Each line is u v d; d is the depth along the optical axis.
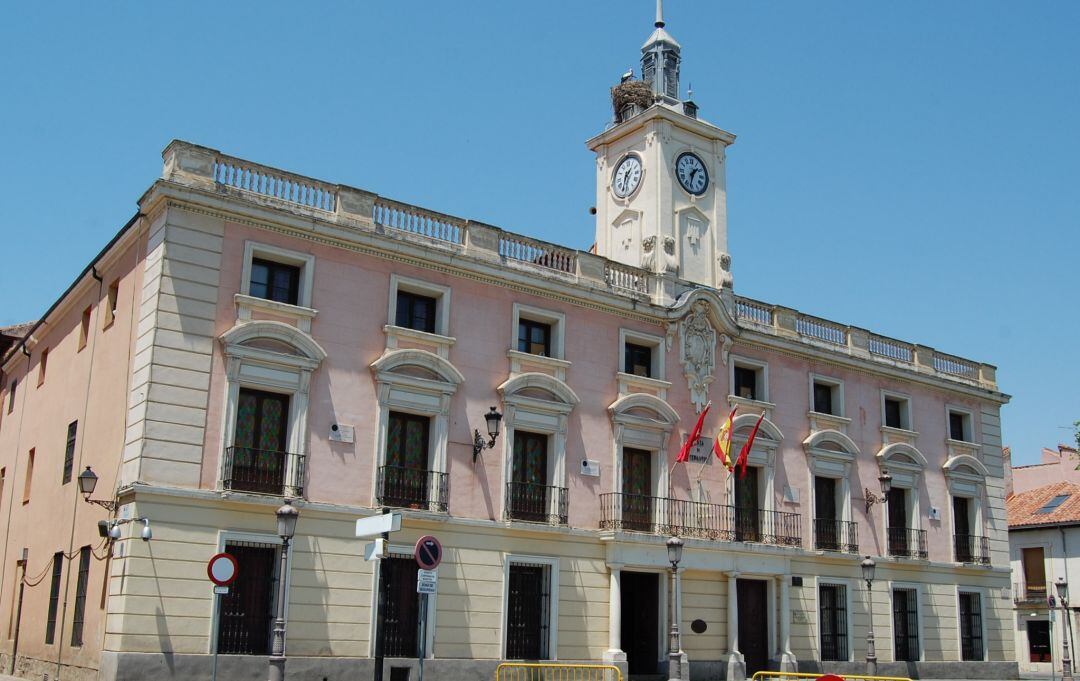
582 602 25.97
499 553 24.86
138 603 19.88
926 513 35.06
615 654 25.88
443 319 25.17
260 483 21.77
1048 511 45.44
